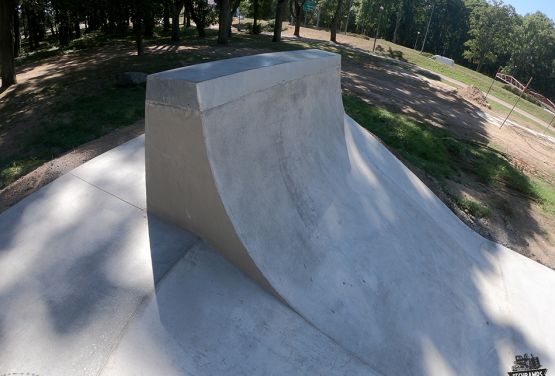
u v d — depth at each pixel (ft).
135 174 16.46
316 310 12.51
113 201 14.78
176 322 10.34
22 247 12.80
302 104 17.90
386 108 44.62
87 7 50.49
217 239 12.63
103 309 10.37
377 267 15.80
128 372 9.00
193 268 11.98
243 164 13.21
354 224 17.37
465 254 21.09
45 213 14.38
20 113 34.47
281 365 10.57
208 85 11.42
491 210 27.50
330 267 14.39
